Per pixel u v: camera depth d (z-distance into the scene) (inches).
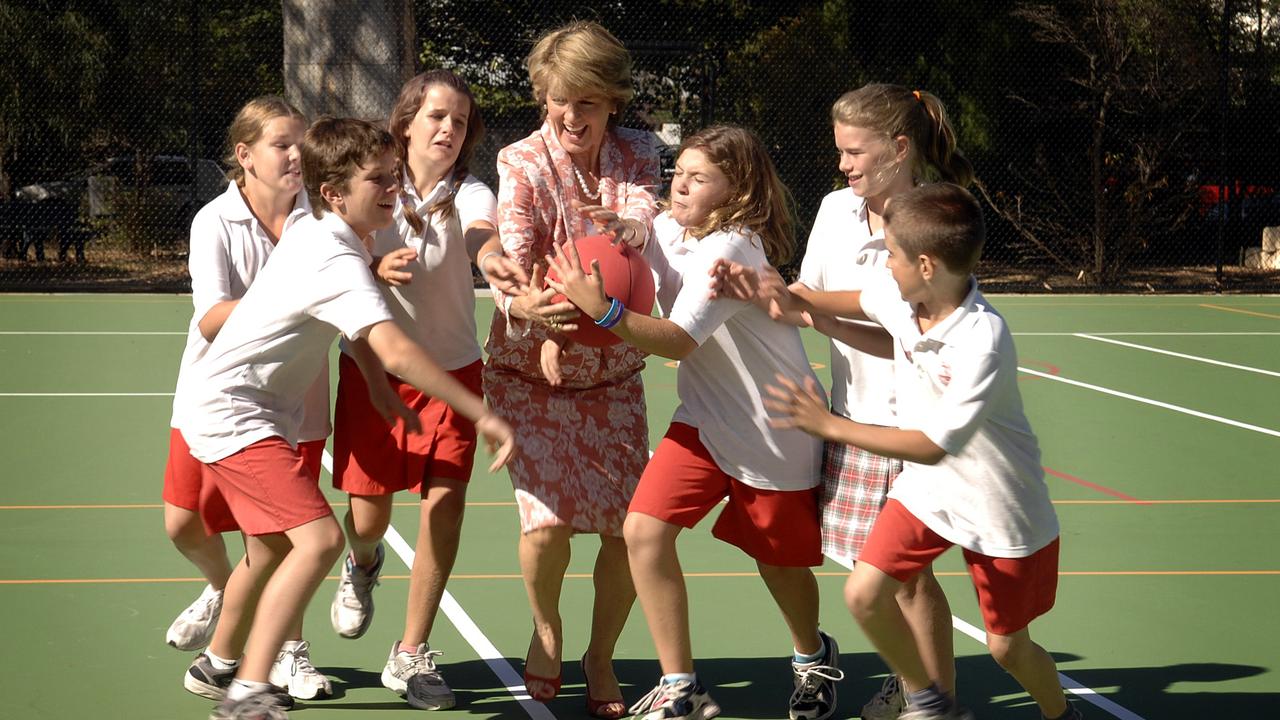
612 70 197.6
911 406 180.9
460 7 944.9
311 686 207.9
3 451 395.2
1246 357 633.0
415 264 206.8
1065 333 714.8
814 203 942.4
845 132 192.4
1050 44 984.3
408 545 303.4
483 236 203.0
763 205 195.5
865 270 195.3
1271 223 1053.8
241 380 183.6
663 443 194.7
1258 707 211.8
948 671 193.3
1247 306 854.5
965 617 258.5
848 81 952.3
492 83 963.3
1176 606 267.9
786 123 946.7
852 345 194.1
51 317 713.6
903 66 983.6
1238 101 981.8
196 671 203.8
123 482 360.5
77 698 205.8
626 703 209.0
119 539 303.6
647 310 196.2
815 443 196.5
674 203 195.0
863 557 179.5
